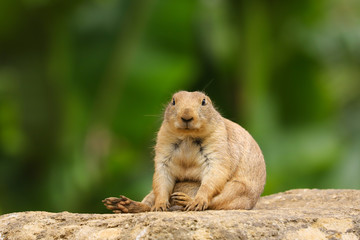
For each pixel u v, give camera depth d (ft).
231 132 31.19
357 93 73.92
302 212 27.94
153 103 50.24
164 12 50.37
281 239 25.00
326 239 25.48
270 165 55.88
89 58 51.85
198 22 55.42
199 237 24.43
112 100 50.52
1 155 55.72
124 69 50.26
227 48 56.24
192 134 29.96
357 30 67.51
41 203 53.47
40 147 54.49
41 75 55.93
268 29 57.41
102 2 53.52
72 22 54.90
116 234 25.44
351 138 68.85
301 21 61.67
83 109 51.03
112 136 51.08
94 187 52.95
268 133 56.59
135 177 53.72
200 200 28.30
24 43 57.06
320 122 60.29
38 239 26.68
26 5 55.16
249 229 24.99
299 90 60.23
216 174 29.63
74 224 27.20
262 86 56.24
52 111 54.49
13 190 54.90
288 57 60.29
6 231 27.58
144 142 51.44
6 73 56.59
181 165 30.68
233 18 56.65
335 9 70.85
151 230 24.64
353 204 33.63
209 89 58.49
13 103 55.47
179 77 50.57
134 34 51.16
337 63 69.00
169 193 30.73
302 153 57.62
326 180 58.65
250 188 30.40
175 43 50.75
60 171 52.44
